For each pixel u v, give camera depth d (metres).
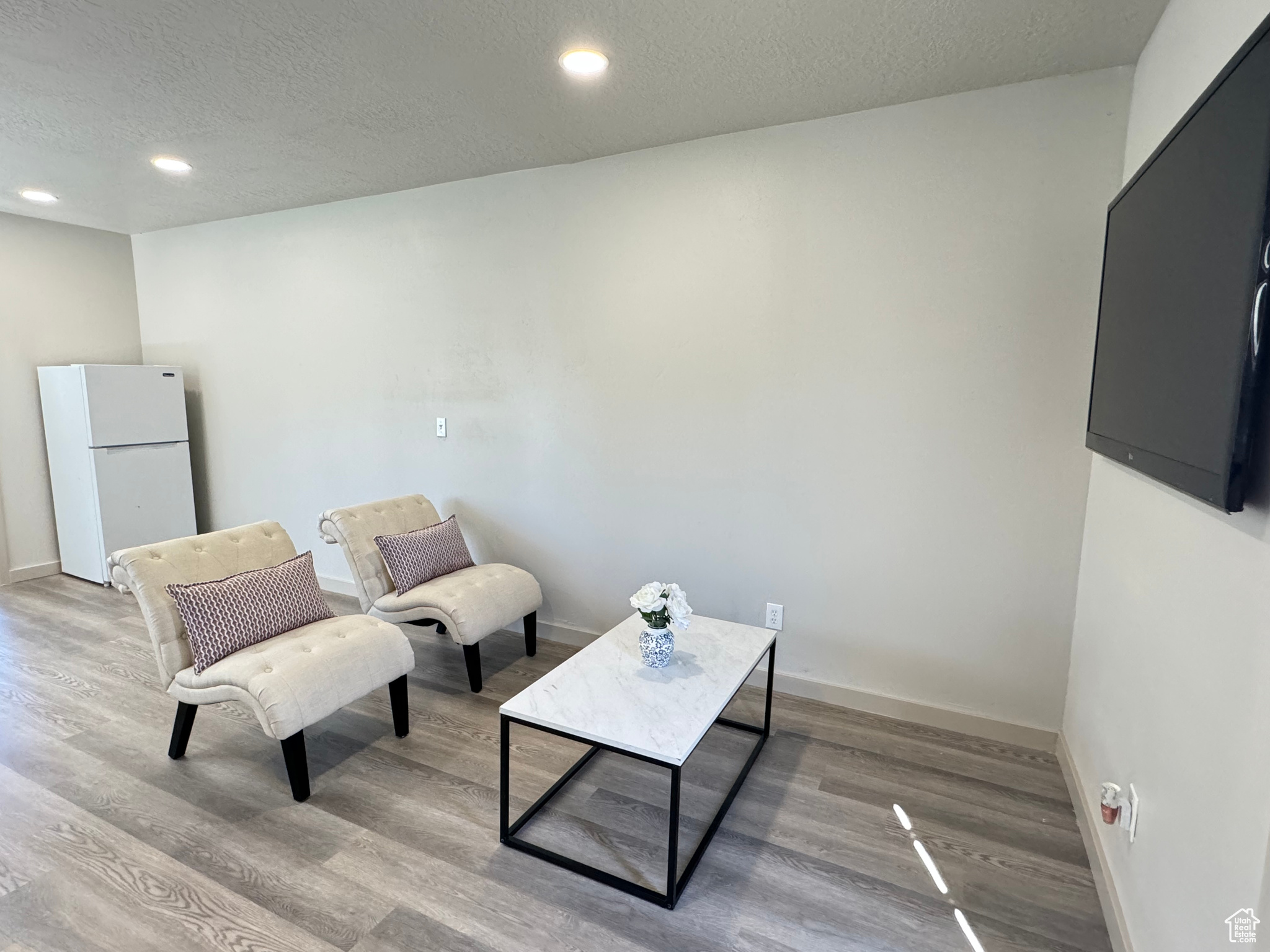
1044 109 2.18
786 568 2.79
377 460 3.85
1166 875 1.30
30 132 2.65
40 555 4.42
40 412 4.34
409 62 2.06
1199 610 1.22
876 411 2.54
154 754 2.38
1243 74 1.01
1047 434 2.29
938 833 2.00
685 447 2.93
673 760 1.64
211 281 4.30
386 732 2.56
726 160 2.68
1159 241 1.38
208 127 2.60
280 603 2.38
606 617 3.26
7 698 2.78
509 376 3.34
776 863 1.87
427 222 3.45
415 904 1.71
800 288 2.62
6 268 4.11
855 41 1.92
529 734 2.56
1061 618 2.35
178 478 4.44
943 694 2.57
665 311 2.89
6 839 1.93
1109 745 1.78
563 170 3.04
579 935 1.62
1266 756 0.93
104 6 1.75
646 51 1.98
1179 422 1.23
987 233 2.30
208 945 1.58
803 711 2.71
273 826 2.00
